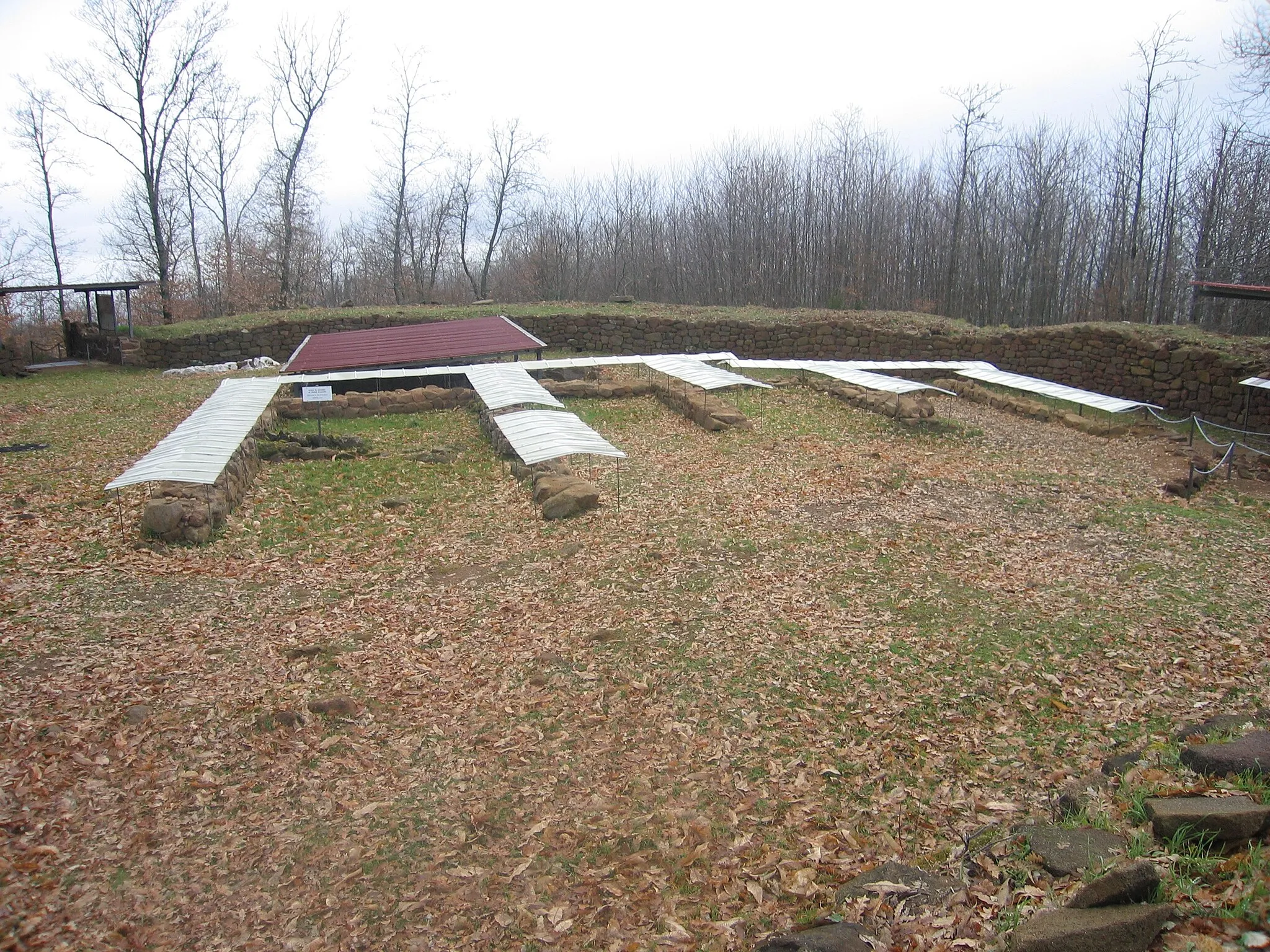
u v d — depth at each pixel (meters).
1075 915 3.04
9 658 5.81
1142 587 7.11
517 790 4.63
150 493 8.99
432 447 12.35
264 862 4.07
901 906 3.48
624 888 3.86
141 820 4.34
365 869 4.03
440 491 10.27
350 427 14.16
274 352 22.88
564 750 4.98
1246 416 14.55
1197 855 3.40
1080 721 5.11
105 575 7.35
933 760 4.77
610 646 6.18
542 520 9.09
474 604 7.02
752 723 5.18
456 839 4.25
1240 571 7.43
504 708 5.44
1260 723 4.71
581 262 40.19
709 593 7.07
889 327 21.20
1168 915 2.97
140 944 3.54
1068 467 11.59
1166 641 6.09
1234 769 4.02
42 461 11.16
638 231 38.38
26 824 4.22
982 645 6.11
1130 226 27.17
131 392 16.92
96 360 22.06
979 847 3.90
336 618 6.75
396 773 4.79
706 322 22.58
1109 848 3.60
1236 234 24.11
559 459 10.88
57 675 5.63
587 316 23.41
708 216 33.91
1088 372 17.61
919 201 30.62
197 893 3.85
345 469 11.28
